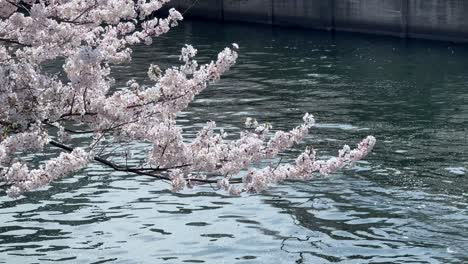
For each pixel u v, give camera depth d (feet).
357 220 71.36
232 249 65.05
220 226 70.13
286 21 220.43
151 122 41.32
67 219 71.77
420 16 189.06
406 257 63.05
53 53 41.98
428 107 120.37
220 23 232.32
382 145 97.35
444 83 139.13
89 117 40.60
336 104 122.52
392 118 112.88
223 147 41.42
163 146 40.42
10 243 66.03
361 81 142.00
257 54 174.50
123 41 46.91
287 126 107.96
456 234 67.87
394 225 70.03
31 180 37.91
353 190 79.46
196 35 207.21
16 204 75.46
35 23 40.40
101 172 84.79
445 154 93.25
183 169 40.96
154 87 41.22
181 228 69.67
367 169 86.53
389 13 194.90
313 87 136.46
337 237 67.31
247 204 75.56
